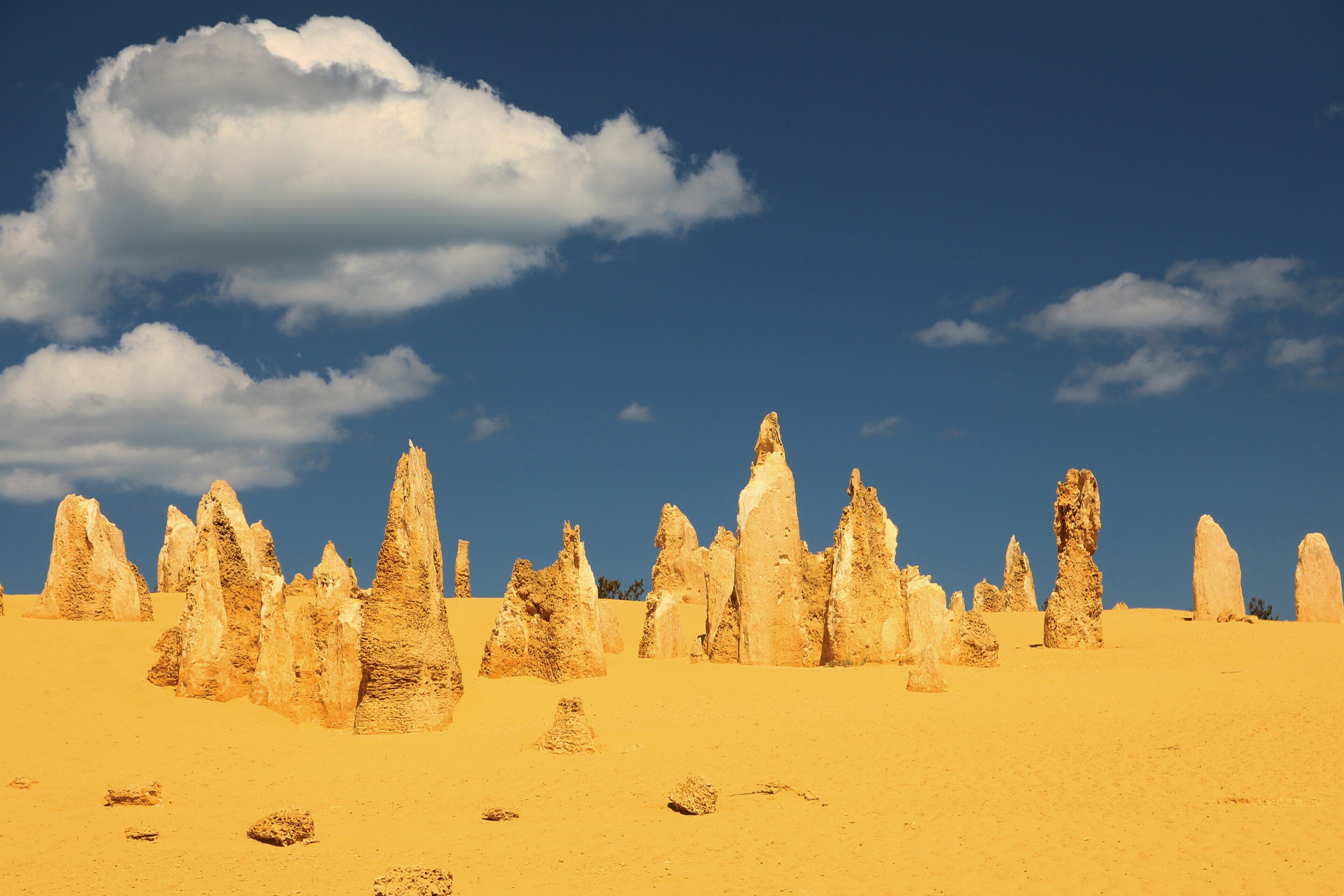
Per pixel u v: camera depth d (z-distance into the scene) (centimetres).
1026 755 2575
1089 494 4594
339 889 1662
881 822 2045
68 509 4194
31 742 2862
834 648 4019
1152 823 1964
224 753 2827
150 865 1802
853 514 4125
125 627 3828
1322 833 1831
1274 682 3356
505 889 1661
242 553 3491
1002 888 1623
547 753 2688
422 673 3161
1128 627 5094
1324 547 5284
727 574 4659
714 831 1998
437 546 3516
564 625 3803
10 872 1752
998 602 6794
